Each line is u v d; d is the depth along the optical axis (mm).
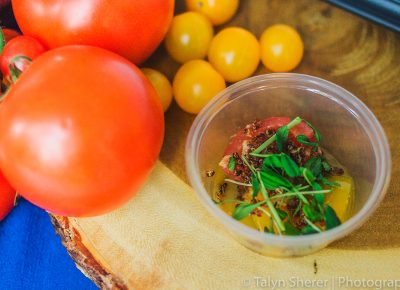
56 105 194
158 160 244
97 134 196
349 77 263
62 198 208
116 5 224
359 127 235
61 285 274
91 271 226
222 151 246
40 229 286
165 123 258
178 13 291
